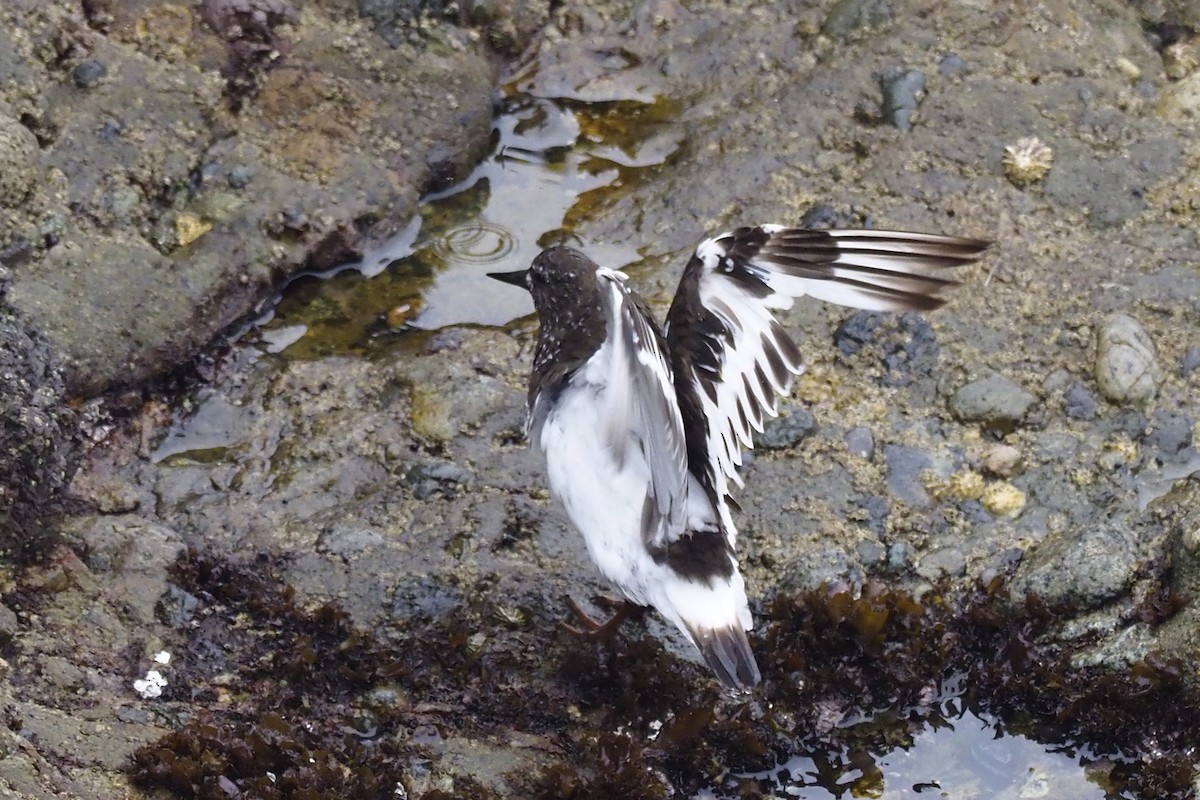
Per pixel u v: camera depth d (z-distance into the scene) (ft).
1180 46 41.91
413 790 27.17
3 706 26.16
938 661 30.17
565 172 39.42
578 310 27.58
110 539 30.40
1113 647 29.91
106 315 33.22
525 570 31.07
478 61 40.22
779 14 42.27
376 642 29.78
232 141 37.14
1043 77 40.34
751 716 29.09
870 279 26.08
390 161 37.99
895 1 41.86
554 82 41.29
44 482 30.22
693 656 30.12
